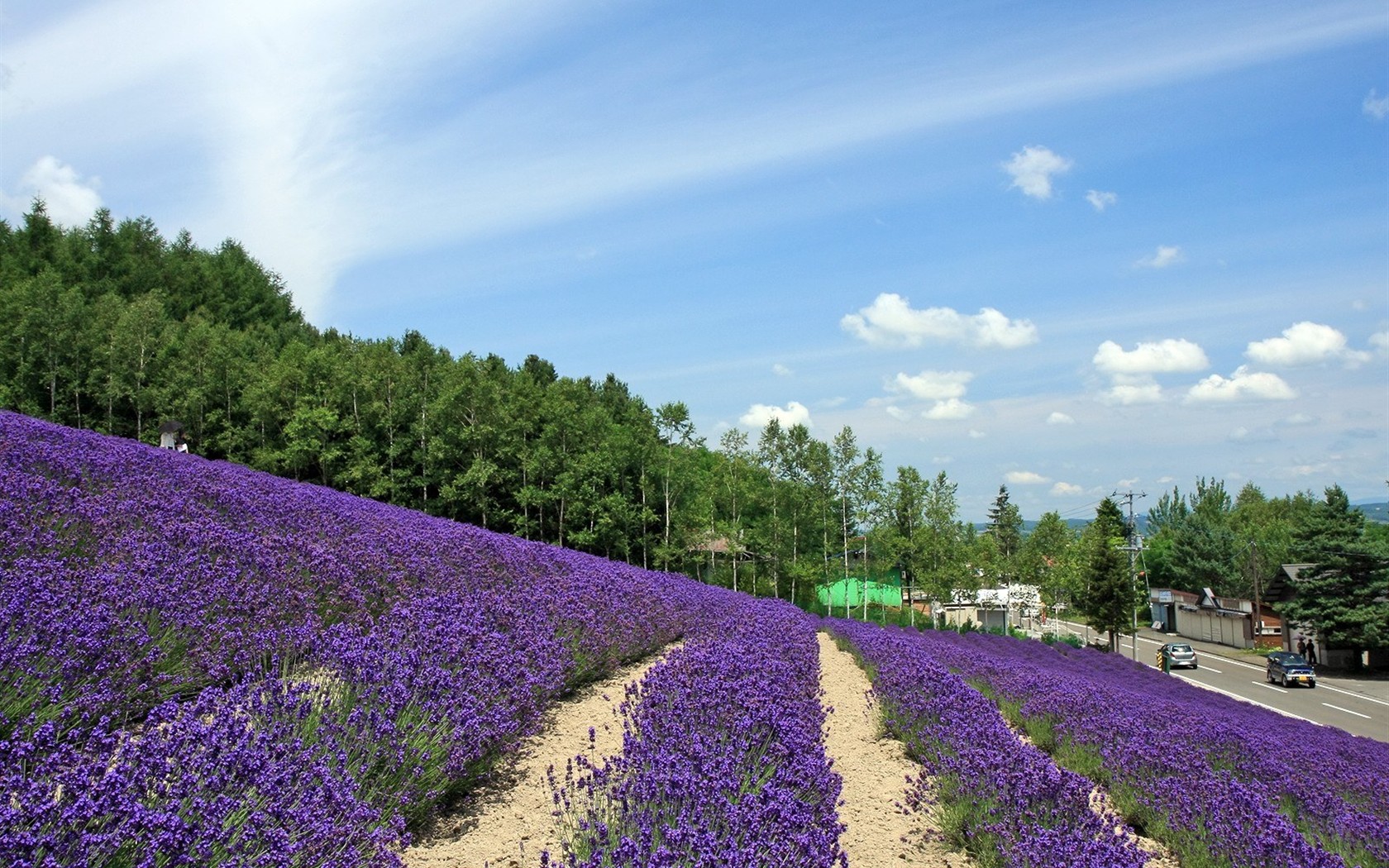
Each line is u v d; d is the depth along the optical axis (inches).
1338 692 1546.5
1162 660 1774.1
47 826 110.0
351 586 304.0
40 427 526.0
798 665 431.5
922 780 270.7
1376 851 266.1
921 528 2087.8
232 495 405.1
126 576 234.4
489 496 2057.1
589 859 154.0
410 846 183.2
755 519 2208.4
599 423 2134.6
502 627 309.0
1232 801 266.5
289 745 162.6
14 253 3078.2
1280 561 2787.9
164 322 2372.0
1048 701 438.0
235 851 129.7
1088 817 227.5
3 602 189.6
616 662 405.1
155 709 150.3
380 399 2112.5
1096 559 2149.4
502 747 231.0
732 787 189.5
